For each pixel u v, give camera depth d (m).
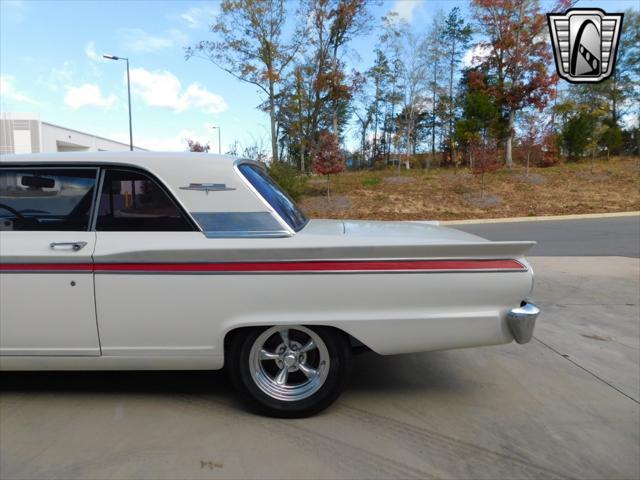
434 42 33.50
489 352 4.55
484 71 27.03
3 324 3.11
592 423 3.23
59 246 3.05
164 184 3.15
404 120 39.50
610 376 4.01
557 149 25.45
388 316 3.06
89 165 3.20
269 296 3.06
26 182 3.21
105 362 3.17
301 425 3.16
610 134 26.66
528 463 2.76
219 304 3.06
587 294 6.68
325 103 29.28
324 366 3.19
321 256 3.04
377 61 35.88
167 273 3.05
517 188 19.88
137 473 2.62
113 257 3.03
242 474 2.62
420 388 3.76
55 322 3.10
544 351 4.58
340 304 3.06
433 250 3.04
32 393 3.58
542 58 25.33
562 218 15.81
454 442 2.98
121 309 3.08
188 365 3.18
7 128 44.38
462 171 23.86
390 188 20.61
